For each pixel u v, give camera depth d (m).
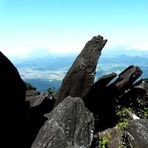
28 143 16.84
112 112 21.59
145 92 23.88
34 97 21.67
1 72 16.16
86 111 16.98
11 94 16.69
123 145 17.89
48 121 16.34
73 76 20.62
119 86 22.48
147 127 17.36
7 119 16.64
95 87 21.38
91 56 21.00
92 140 15.99
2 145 16.23
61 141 15.31
